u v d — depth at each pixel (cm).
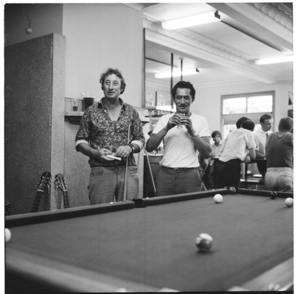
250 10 513
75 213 174
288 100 1006
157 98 727
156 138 288
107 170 271
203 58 727
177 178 290
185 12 540
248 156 446
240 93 1081
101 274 94
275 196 243
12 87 381
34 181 356
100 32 399
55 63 344
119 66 420
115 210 192
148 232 146
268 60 828
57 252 116
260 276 97
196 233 146
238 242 132
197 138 284
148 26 574
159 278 94
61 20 365
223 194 261
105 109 281
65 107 361
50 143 343
